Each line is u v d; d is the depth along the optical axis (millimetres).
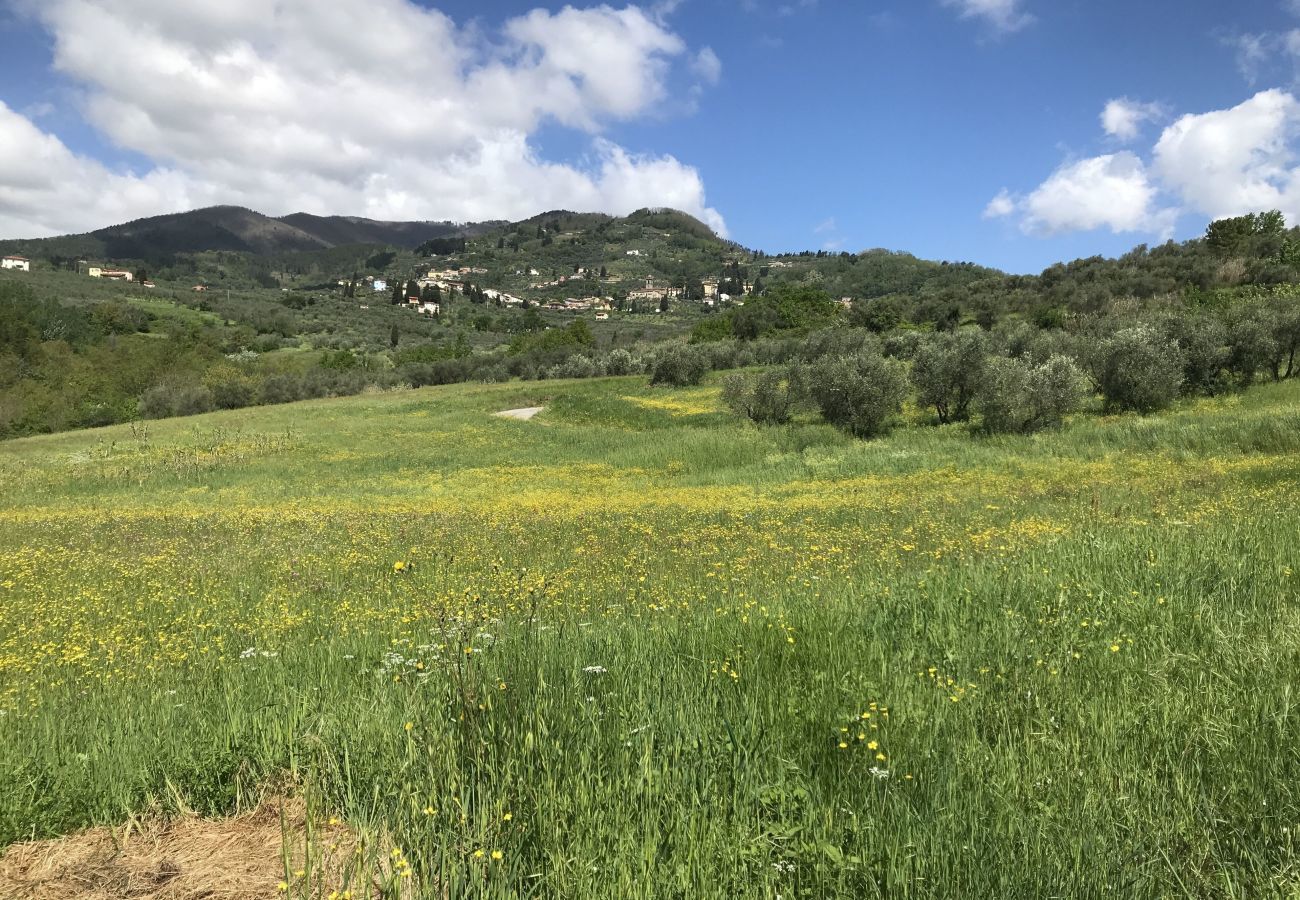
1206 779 2771
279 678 4543
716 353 60562
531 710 3135
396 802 2691
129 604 8641
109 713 4219
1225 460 16359
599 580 8500
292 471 27484
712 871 2240
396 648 5246
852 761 2910
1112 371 27156
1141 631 4309
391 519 15844
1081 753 2998
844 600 5559
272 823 2803
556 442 33812
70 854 2621
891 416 31703
